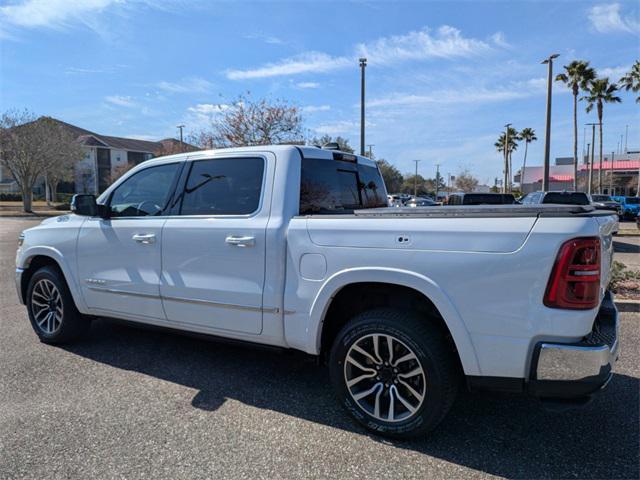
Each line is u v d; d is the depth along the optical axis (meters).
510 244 2.58
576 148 32.28
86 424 3.16
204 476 2.60
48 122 37.69
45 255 4.73
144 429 3.10
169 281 3.84
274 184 3.48
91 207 4.26
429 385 2.82
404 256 2.85
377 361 3.02
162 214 4.01
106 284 4.26
